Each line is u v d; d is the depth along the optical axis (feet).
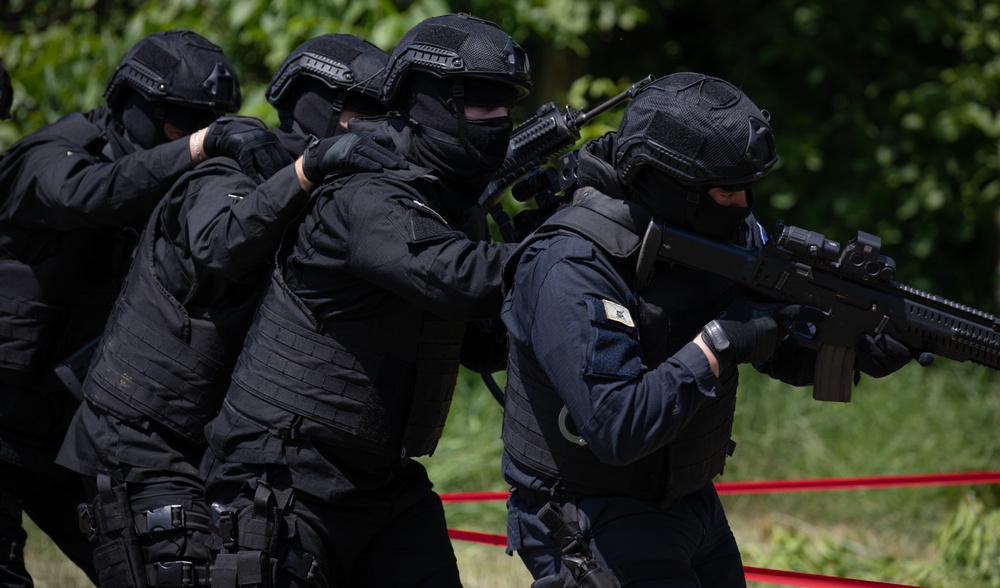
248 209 26.68
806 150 83.30
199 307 29.43
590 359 22.20
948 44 85.61
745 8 90.22
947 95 83.76
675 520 24.79
